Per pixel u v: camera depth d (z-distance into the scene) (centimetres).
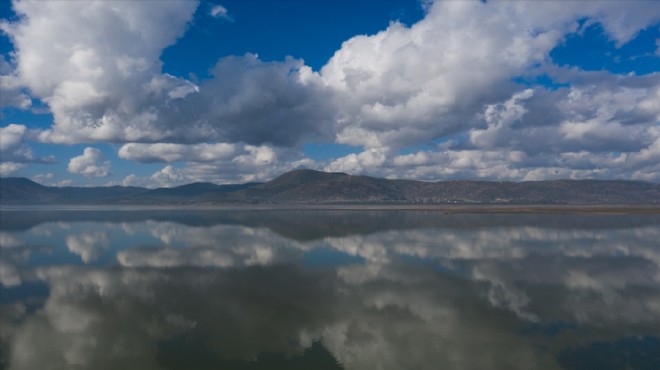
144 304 1906
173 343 1457
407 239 4334
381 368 1275
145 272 2616
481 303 1933
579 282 2331
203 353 1376
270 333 1551
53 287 2217
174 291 2134
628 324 1644
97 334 1538
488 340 1489
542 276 2486
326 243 4012
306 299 1991
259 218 8412
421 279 2414
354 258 3138
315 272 2612
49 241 4222
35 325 1633
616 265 2831
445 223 6650
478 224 6419
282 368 1273
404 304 1916
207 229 5628
